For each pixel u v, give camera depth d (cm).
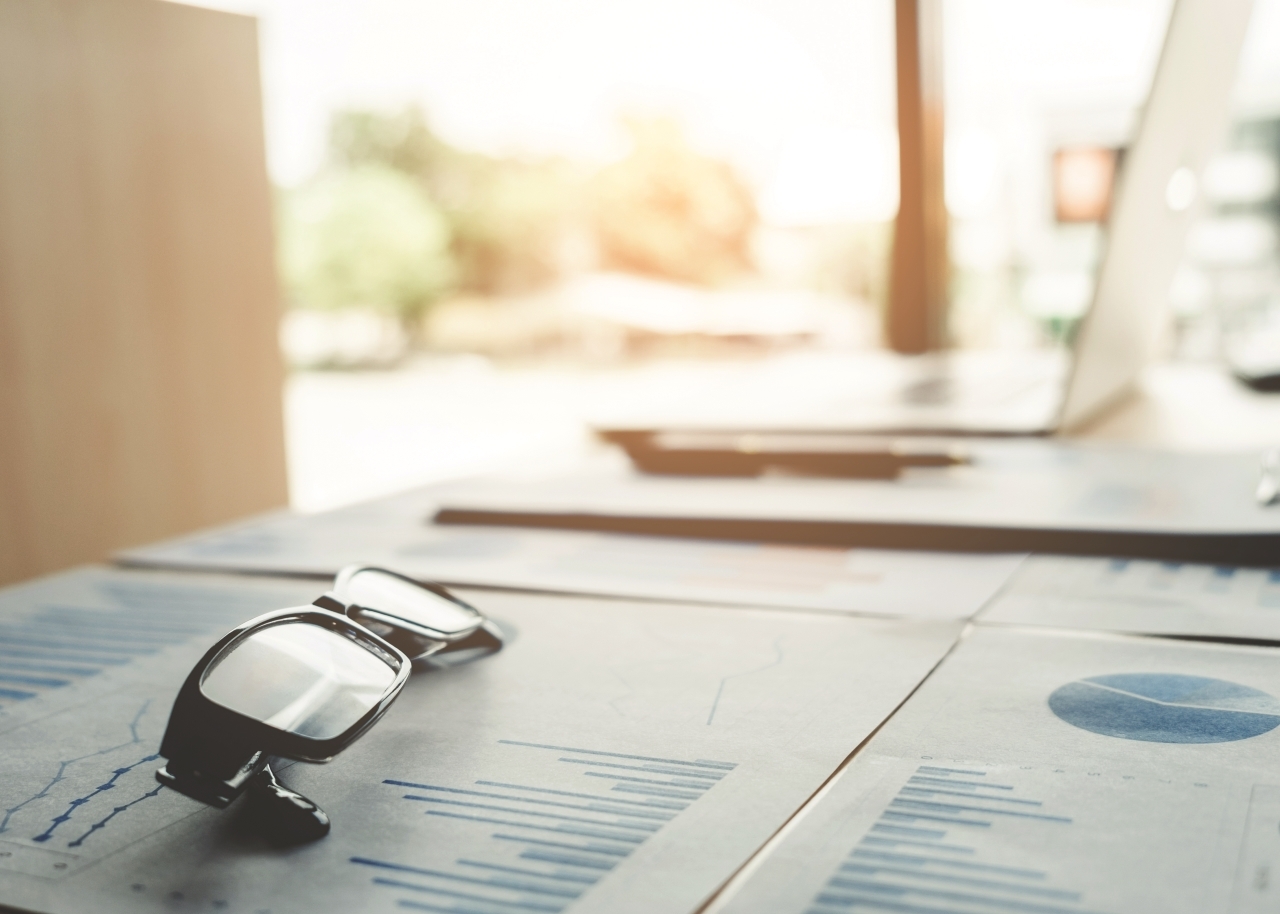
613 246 1053
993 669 66
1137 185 137
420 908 40
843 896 40
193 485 205
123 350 193
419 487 136
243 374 213
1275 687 61
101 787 52
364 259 1072
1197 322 253
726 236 1016
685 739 56
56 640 77
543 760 54
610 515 108
